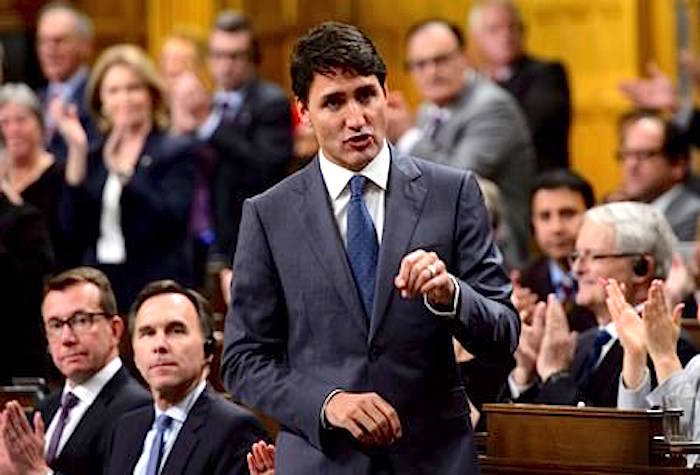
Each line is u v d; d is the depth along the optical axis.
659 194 16.91
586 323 13.16
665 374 10.20
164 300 11.20
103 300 12.05
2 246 14.30
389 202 8.66
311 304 8.59
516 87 19.70
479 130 17.17
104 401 11.95
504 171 17.28
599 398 11.23
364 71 8.58
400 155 8.80
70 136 16.55
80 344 11.96
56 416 12.09
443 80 17.30
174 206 16.52
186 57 20.02
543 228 14.52
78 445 11.84
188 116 19.06
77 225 16.53
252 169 18.75
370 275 8.59
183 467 10.97
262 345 8.71
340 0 25.48
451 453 8.52
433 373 8.56
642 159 16.83
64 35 19.27
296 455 8.57
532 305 12.01
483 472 9.78
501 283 8.59
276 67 25.17
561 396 11.12
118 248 16.52
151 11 24.33
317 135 8.68
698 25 23.86
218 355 12.64
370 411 8.27
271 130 19.00
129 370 13.34
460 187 8.70
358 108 8.59
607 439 9.42
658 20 24.19
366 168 8.69
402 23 25.41
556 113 19.64
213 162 18.64
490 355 8.45
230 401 11.81
